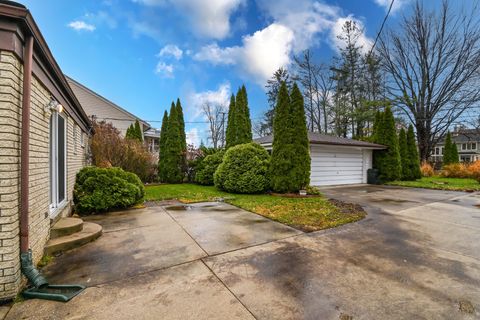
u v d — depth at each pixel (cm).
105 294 221
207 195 790
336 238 379
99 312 195
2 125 213
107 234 394
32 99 264
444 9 1625
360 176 1251
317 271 267
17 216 225
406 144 1366
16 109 224
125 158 1080
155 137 2233
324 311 197
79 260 294
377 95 2017
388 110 1278
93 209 536
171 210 574
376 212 560
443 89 1712
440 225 454
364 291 228
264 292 225
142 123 1931
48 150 327
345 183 1191
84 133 810
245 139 1309
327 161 1124
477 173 1270
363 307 203
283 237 382
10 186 215
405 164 1336
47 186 322
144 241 362
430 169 1588
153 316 190
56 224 365
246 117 1330
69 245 327
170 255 310
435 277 255
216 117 3045
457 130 1964
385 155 1259
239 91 1331
